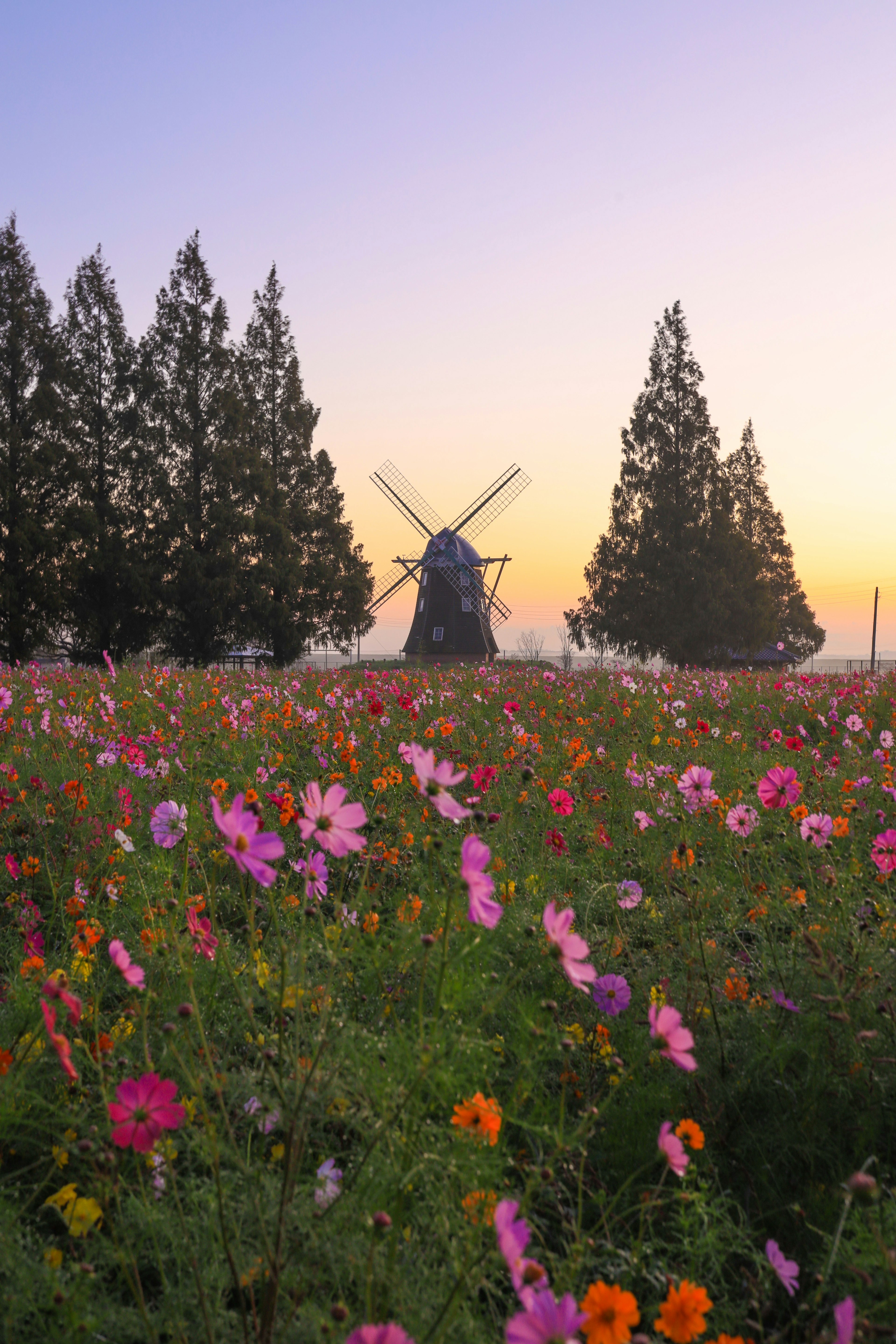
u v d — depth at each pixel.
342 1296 1.53
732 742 7.32
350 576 42.31
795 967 2.77
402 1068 1.81
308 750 6.71
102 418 37.72
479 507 53.62
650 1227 1.85
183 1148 1.94
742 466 67.44
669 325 46.62
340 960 2.51
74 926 2.97
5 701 6.08
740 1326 1.69
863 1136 2.18
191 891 3.52
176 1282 1.78
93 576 36.44
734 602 44.62
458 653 51.47
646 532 45.47
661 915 3.48
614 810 5.18
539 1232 1.84
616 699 10.97
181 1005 1.78
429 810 4.12
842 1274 1.77
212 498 38.31
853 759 6.10
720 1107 2.38
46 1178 1.84
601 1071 2.53
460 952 2.11
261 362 43.44
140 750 5.35
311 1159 1.99
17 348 36.00
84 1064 2.20
